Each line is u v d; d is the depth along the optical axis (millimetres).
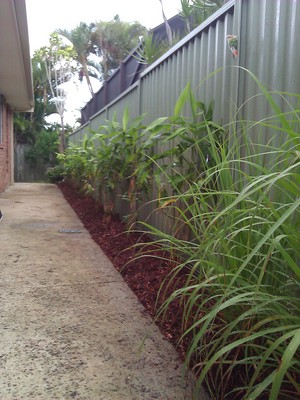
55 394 1595
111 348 1986
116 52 21781
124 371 1779
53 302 2574
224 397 1461
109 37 21422
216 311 1209
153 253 3557
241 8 2477
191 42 3328
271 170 1548
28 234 4730
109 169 4602
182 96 2660
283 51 2121
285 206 1396
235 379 1574
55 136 21172
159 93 4137
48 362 1837
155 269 3160
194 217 1722
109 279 3078
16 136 21516
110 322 2291
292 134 1342
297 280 1408
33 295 2689
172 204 2812
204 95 3059
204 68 3086
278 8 2158
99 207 6344
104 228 4992
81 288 2861
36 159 21062
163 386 1668
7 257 3637
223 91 2734
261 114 2275
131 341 2064
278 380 937
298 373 1312
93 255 3805
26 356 1886
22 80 8789
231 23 2674
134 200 4133
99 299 2650
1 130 10180
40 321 2277
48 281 2994
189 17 5465
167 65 3900
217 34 2840
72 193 9664
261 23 2311
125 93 5613
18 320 2283
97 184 5910
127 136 3982
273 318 1195
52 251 3918
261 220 1441
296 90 2010
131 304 2572
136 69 7301
